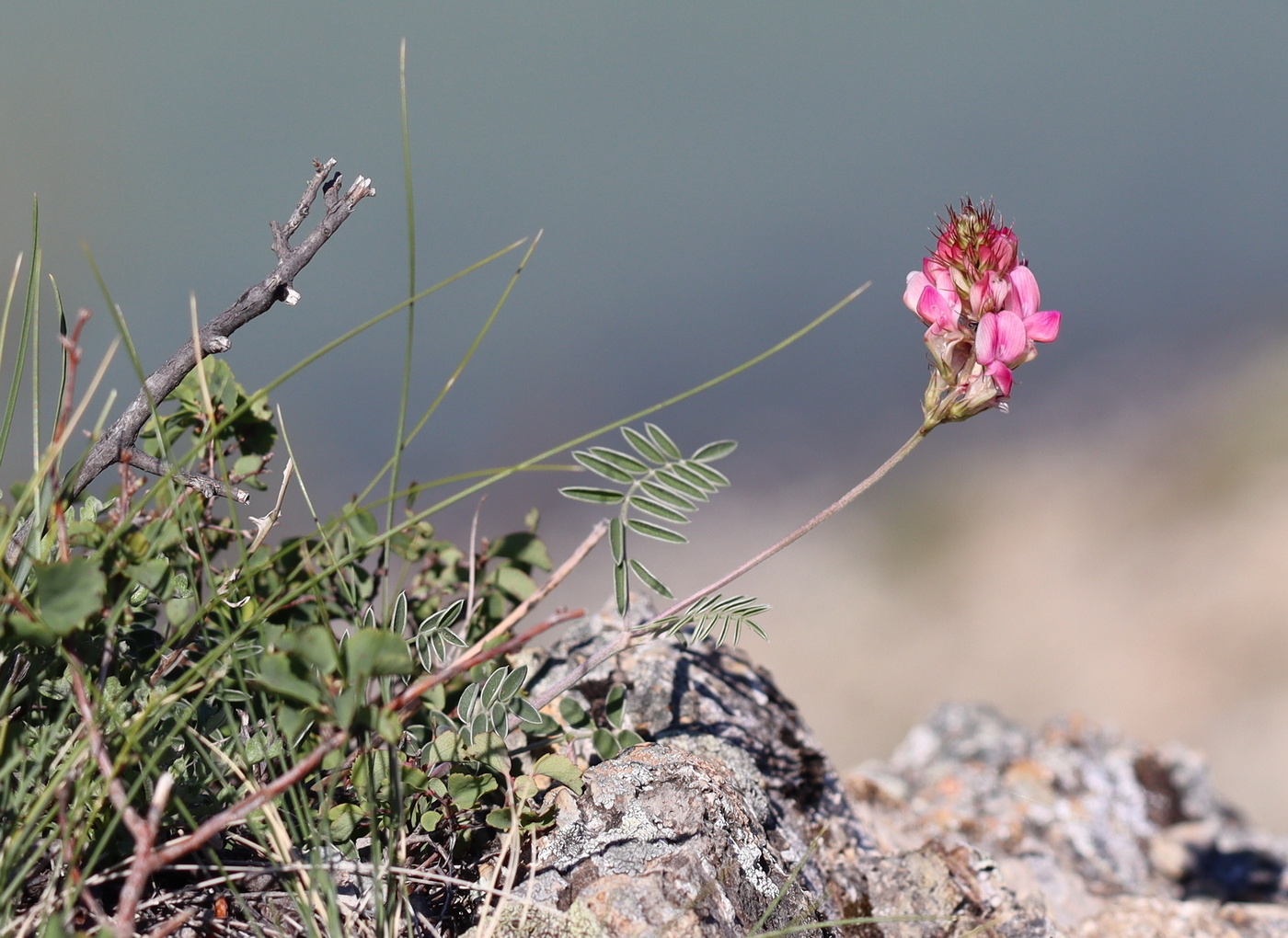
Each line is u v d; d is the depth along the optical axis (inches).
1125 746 76.2
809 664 244.1
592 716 63.3
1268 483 270.2
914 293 61.4
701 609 61.3
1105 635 233.5
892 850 65.0
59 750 59.7
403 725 60.8
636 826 60.9
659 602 66.9
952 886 63.2
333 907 59.6
